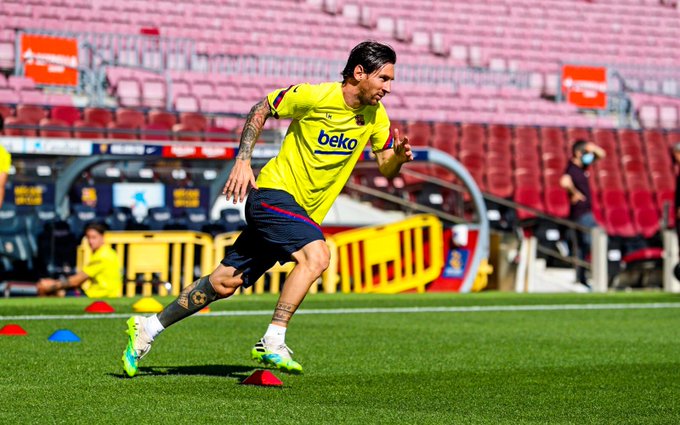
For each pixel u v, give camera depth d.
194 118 49.31
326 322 22.95
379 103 13.06
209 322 21.88
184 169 39.28
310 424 9.80
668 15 87.06
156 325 12.85
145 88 57.41
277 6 72.12
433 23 77.19
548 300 32.03
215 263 34.22
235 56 63.47
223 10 69.81
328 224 42.09
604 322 24.17
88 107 48.78
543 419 10.55
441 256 37.81
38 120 47.47
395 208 48.91
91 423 9.59
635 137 56.84
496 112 65.12
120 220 36.59
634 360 16.42
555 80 71.44
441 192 47.19
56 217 36.03
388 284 36.72
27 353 15.38
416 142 52.38
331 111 12.62
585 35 81.75
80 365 14.07
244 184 12.39
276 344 12.57
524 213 48.06
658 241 51.31
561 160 53.28
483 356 16.64
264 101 12.62
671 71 76.00
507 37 78.69
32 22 62.28
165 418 9.91
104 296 30.61
